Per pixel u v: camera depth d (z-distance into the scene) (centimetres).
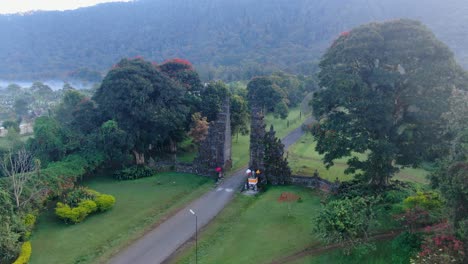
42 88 15688
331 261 2684
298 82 11175
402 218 2689
